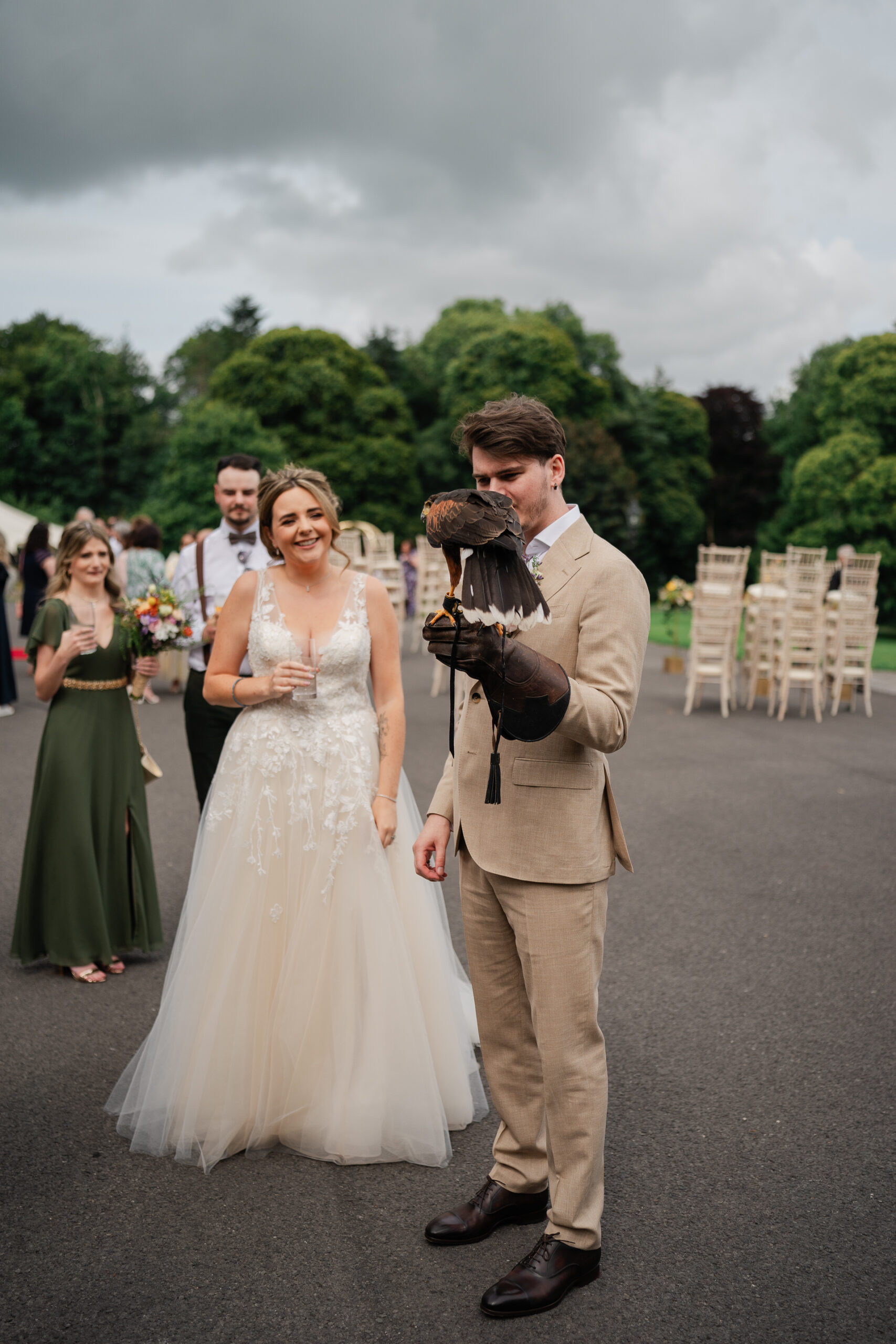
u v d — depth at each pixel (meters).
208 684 3.51
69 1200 2.96
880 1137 3.30
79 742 4.60
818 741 11.09
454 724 2.77
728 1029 4.11
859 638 13.34
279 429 50.38
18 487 63.53
